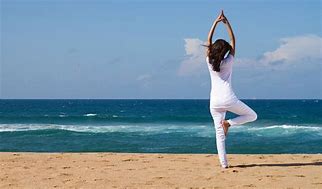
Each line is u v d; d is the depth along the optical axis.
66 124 40.44
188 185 7.45
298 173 8.45
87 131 32.41
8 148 23.80
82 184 7.58
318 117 49.16
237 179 7.89
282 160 10.13
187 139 27.39
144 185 7.47
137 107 101.50
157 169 8.98
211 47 8.33
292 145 24.50
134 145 24.75
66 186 7.43
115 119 45.94
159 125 38.06
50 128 34.41
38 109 86.31
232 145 24.42
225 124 8.61
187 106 107.50
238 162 9.84
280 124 38.59
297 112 65.44
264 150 22.78
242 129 32.12
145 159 10.41
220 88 8.38
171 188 7.25
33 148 23.75
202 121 42.41
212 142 25.77
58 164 9.70
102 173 8.58
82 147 24.06
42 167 9.30
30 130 32.19
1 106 109.69
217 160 10.15
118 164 9.68
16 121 44.38
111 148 23.61
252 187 7.29
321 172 8.54
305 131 31.03
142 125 38.25
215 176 8.16
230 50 8.39
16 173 8.59
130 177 8.15
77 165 9.57
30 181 7.82
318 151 22.34
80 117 48.59
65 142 26.17
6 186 7.42
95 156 10.99
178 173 8.50
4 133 30.73
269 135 29.09
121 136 29.28
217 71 8.34
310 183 7.58
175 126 36.66
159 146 24.25
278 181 7.73
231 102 8.30
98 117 48.34
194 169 8.94
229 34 8.38
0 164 9.70
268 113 62.00
